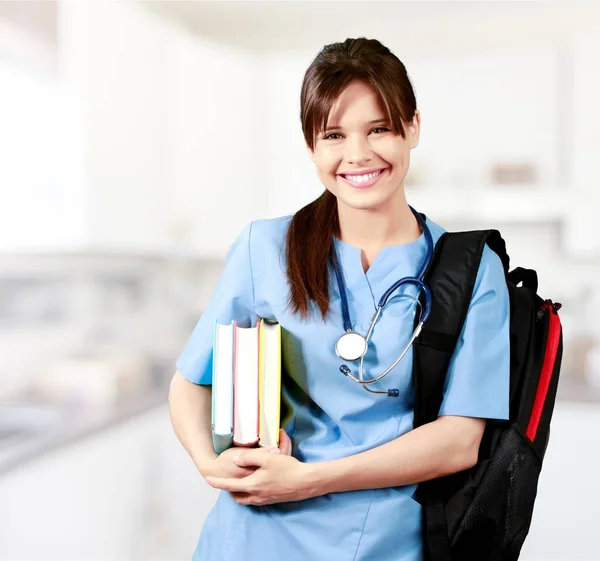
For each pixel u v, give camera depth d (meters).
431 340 1.06
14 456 1.90
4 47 2.39
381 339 1.08
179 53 3.16
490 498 1.08
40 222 2.64
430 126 3.25
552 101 3.17
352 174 1.04
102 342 3.25
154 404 2.59
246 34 3.22
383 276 1.12
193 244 3.23
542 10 2.99
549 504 2.62
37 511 1.96
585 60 3.09
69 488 2.11
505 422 1.10
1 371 2.80
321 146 1.04
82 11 2.68
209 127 3.24
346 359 1.05
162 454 2.63
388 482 1.04
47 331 3.04
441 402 1.07
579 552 2.61
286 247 1.13
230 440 1.06
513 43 3.16
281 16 3.12
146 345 3.42
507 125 3.21
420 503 1.10
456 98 3.23
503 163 3.21
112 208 2.83
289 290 1.11
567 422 2.61
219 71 3.25
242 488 1.04
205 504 2.79
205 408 1.20
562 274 3.59
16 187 2.60
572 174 3.13
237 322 1.18
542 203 3.16
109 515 2.31
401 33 3.20
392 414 1.10
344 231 1.13
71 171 2.68
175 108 3.16
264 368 1.06
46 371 2.78
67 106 2.66
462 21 3.10
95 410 2.46
